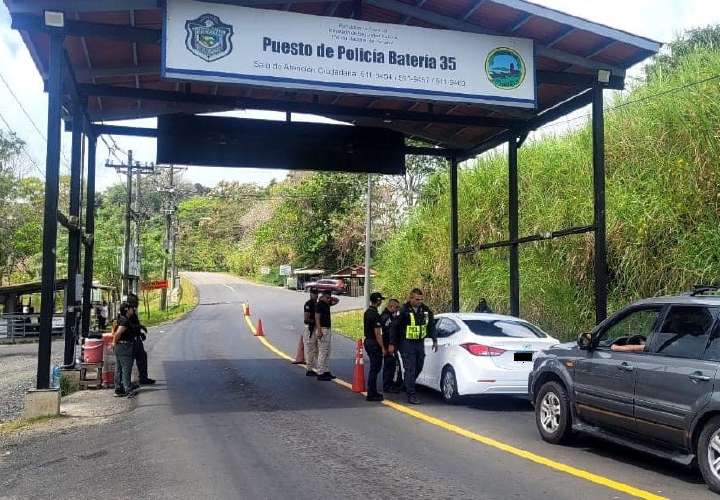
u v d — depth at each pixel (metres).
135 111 15.33
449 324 11.29
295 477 6.31
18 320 30.42
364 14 12.75
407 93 11.68
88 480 6.34
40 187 50.75
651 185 14.10
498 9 11.77
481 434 8.32
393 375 11.96
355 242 65.31
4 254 48.09
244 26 10.88
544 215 16.98
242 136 14.91
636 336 6.98
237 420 9.24
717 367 5.62
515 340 10.06
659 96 15.18
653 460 6.98
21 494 5.93
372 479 6.23
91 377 13.15
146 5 10.52
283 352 19.59
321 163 15.50
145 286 48.12
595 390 7.05
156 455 7.25
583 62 12.97
